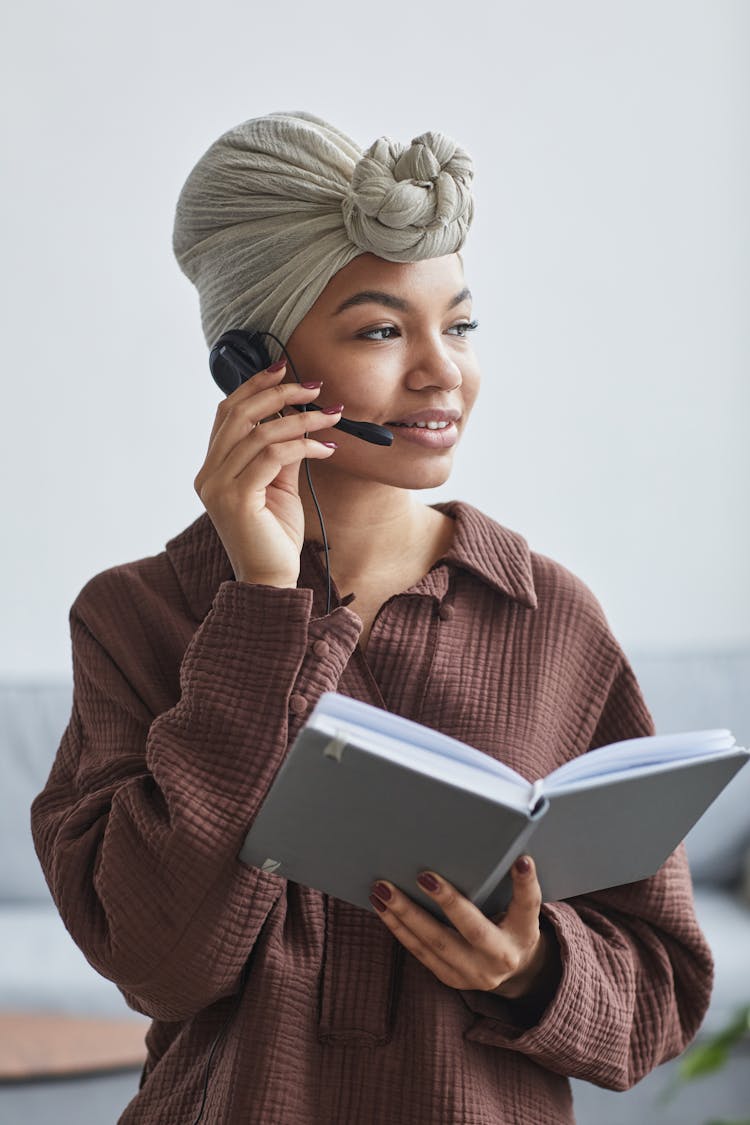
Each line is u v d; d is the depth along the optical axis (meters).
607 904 1.16
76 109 3.27
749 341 3.64
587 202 3.53
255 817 0.97
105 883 1.03
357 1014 1.04
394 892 0.98
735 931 2.83
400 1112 1.02
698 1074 1.23
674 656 3.29
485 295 3.48
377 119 3.38
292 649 1.02
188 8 3.29
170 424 3.37
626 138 3.54
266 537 1.06
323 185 1.11
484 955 0.99
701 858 3.14
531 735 1.11
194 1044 1.10
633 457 3.60
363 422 1.11
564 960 1.04
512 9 3.44
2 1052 2.13
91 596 1.22
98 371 3.33
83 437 3.33
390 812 0.92
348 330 1.10
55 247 3.29
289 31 3.33
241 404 1.08
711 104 3.57
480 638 1.14
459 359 1.14
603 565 3.60
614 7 3.50
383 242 1.07
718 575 3.66
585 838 0.99
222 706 1.02
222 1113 1.02
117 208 3.31
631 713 1.19
